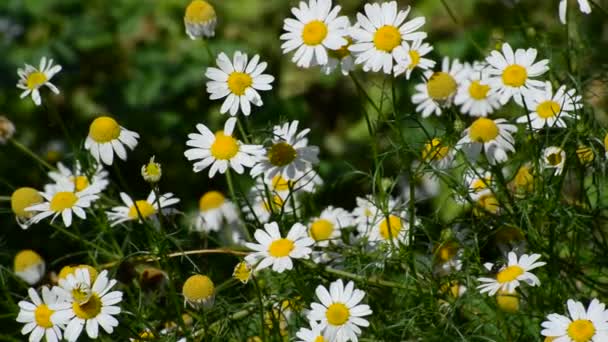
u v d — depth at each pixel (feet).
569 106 3.53
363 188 4.12
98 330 3.52
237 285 3.67
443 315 3.48
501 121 3.55
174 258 3.60
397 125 3.47
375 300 3.54
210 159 3.49
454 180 3.49
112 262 3.64
